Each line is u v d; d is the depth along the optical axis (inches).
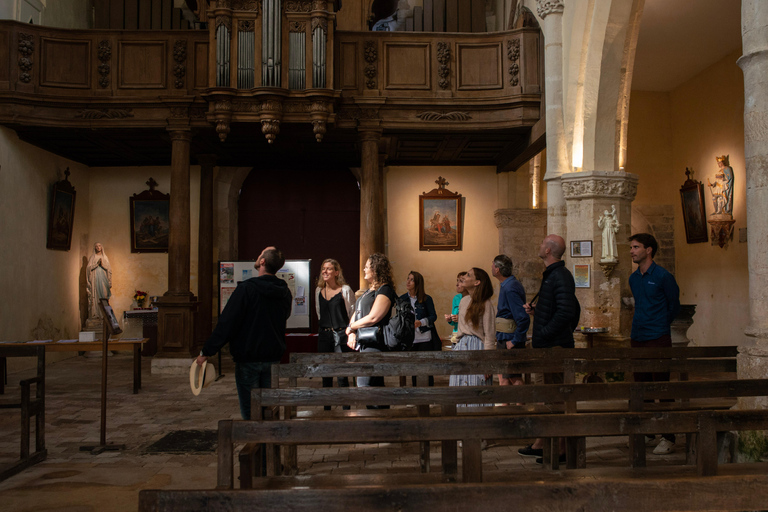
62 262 475.5
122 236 518.9
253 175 535.5
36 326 434.9
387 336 213.0
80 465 195.2
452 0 546.6
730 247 405.7
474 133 409.4
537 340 190.9
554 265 190.2
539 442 189.9
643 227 476.4
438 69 393.1
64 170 481.1
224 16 374.9
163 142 439.2
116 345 307.3
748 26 163.3
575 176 313.9
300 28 381.4
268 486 109.0
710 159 427.2
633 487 76.9
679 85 466.9
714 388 124.5
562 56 334.6
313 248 533.3
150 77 394.9
